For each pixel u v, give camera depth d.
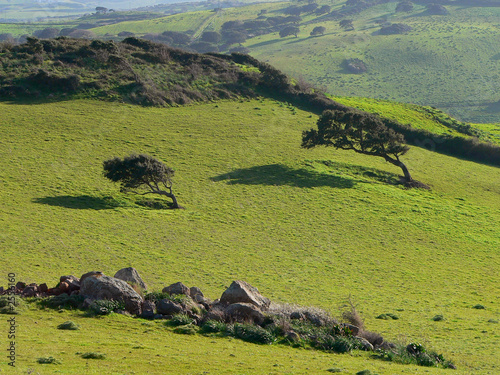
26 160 93.62
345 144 114.06
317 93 173.38
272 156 113.62
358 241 74.19
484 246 77.50
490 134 167.62
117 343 24.14
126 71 151.00
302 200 90.31
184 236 68.25
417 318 43.19
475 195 107.12
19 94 129.38
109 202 79.56
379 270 62.56
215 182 95.38
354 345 29.20
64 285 32.28
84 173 91.31
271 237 72.25
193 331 28.06
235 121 135.12
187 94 148.50
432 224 85.00
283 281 54.16
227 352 24.75
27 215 68.06
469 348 33.84
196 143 116.00
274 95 163.88
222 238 69.44
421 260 68.50
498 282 61.25
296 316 31.98
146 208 79.81
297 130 135.00
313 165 110.50
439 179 114.56
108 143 108.81
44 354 20.83
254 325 29.95
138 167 80.56
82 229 65.31
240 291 32.97
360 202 92.00
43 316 28.03
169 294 33.81
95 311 29.38
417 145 142.88
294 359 24.81
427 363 28.02
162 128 122.75
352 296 50.19
